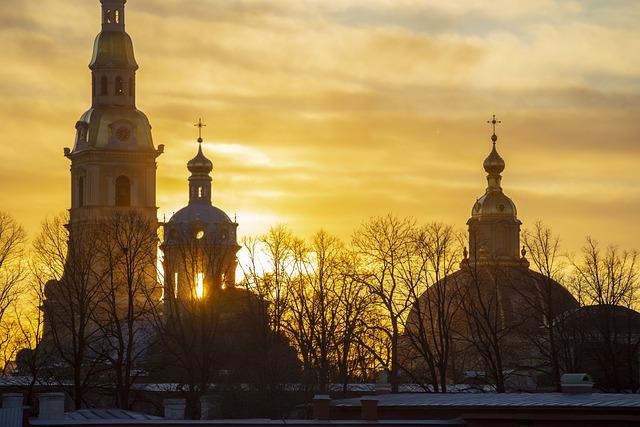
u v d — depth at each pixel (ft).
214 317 602.03
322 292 574.97
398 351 618.85
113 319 588.91
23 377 570.87
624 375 556.51
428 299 555.69
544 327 578.66
